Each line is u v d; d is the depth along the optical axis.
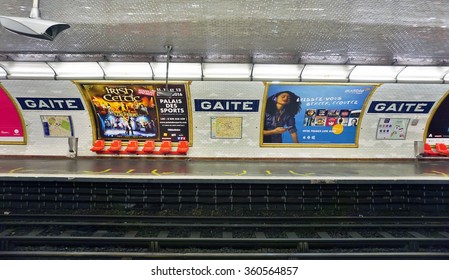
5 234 7.26
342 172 10.12
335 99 12.71
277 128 13.30
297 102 12.80
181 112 13.05
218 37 7.83
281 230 7.61
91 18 6.62
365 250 6.64
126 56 9.70
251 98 12.62
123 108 12.99
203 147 13.51
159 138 13.43
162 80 11.76
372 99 12.69
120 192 9.46
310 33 7.49
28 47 8.83
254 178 8.55
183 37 7.86
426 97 12.58
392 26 7.00
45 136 13.49
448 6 5.93
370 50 8.84
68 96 12.66
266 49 8.88
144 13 6.40
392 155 13.66
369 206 9.41
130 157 13.33
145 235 7.32
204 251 6.57
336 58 9.63
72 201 9.48
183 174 9.31
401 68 10.44
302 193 9.38
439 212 9.38
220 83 12.16
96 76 11.21
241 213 9.10
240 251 6.58
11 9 6.16
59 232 7.43
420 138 13.62
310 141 13.52
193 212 9.13
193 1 5.81
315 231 7.59
